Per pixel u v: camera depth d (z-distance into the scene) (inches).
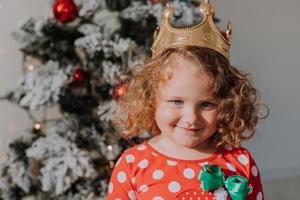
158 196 41.1
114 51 68.7
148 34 74.4
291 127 114.7
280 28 109.7
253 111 45.9
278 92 111.8
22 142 77.6
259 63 108.5
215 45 41.9
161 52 42.4
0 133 91.1
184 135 39.8
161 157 42.5
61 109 81.7
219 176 40.6
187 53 40.2
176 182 41.3
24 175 74.5
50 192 75.9
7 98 74.1
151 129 46.1
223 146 44.0
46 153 69.9
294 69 112.7
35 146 72.2
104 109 70.3
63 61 76.7
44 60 78.9
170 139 42.3
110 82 70.4
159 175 41.7
